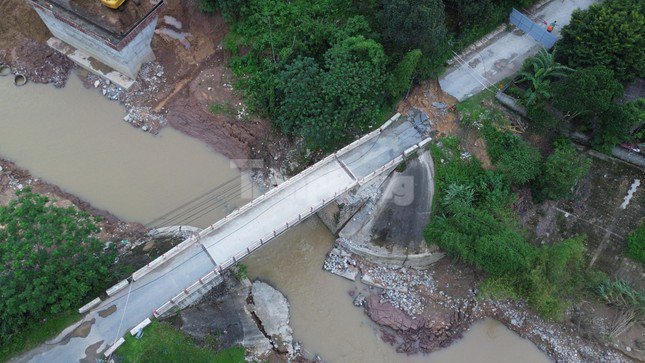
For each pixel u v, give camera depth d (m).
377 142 43.88
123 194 44.31
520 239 38.72
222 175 45.78
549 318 40.97
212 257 37.91
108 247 38.09
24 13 49.97
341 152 42.84
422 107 45.41
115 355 34.09
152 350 34.56
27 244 32.69
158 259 37.06
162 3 47.38
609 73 38.50
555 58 44.97
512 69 47.03
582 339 40.66
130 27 46.25
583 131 43.59
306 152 45.66
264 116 46.84
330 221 43.53
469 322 41.47
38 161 45.66
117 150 46.59
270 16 46.81
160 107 48.28
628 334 40.47
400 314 41.22
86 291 34.69
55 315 34.84
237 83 47.62
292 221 39.09
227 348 36.97
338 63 40.88
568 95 39.28
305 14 46.91
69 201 43.22
